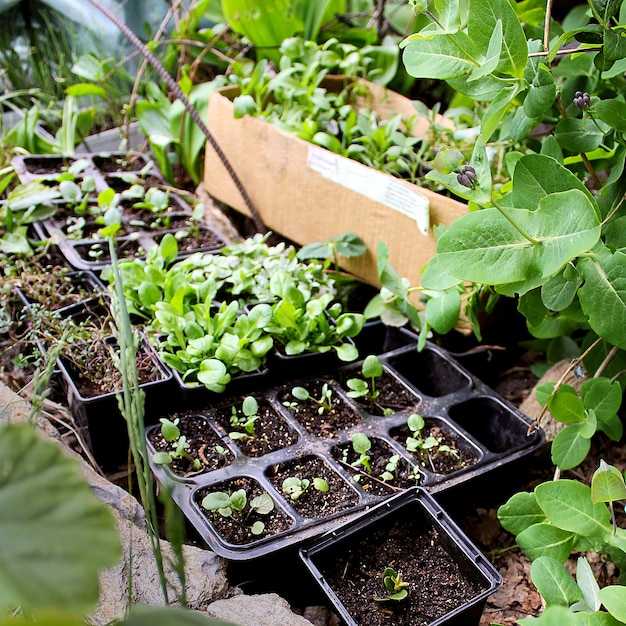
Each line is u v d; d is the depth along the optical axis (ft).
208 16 8.07
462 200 5.70
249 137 6.27
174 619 1.35
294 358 4.72
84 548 1.13
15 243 5.67
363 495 3.91
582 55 4.27
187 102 6.23
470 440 4.31
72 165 6.78
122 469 4.59
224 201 6.77
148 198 6.28
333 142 5.88
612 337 3.26
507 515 3.59
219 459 4.17
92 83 7.99
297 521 3.72
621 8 3.61
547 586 3.07
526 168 3.22
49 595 1.08
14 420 4.08
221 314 4.66
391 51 6.79
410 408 4.61
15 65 8.41
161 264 5.24
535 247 3.01
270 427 4.44
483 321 5.28
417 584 3.49
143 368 4.65
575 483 3.26
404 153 5.92
